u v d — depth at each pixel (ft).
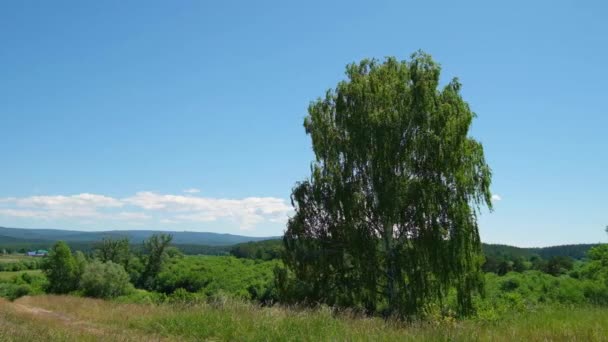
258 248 317.22
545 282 137.90
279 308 41.86
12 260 419.95
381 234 87.35
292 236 94.07
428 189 81.41
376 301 89.56
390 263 85.40
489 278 157.38
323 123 94.12
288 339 31.01
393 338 29.35
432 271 81.76
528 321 36.14
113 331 36.52
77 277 225.56
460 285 81.56
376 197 85.76
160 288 268.41
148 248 286.25
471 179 84.07
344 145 89.30
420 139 82.84
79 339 31.12
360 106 87.81
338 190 87.66
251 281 198.90
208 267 258.78
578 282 129.80
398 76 90.48
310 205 94.02
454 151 82.23
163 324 39.09
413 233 84.17
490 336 28.17
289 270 94.68
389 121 83.87
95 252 289.74
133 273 281.54
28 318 53.47
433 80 87.66
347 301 87.15
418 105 84.69
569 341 26.53
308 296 88.38
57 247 226.58
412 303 79.56
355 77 92.27
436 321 37.17
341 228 89.51
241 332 33.94
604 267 124.67
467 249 81.97
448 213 82.02
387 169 84.28
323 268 89.86
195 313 40.93
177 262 296.92
